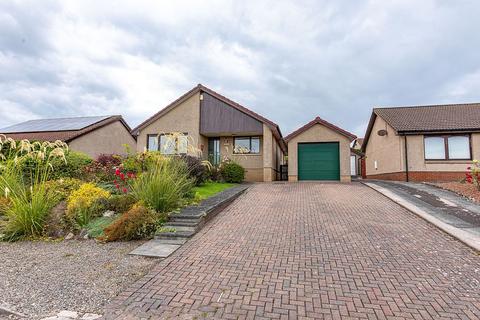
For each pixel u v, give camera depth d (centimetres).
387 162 1878
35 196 692
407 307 350
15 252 567
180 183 852
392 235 616
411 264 473
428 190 1149
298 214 812
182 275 447
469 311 340
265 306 358
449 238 592
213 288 405
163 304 364
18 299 378
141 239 636
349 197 1043
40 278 442
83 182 983
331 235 626
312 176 1722
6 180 731
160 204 746
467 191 1062
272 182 1644
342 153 1670
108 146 2300
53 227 684
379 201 959
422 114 1842
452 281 414
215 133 1838
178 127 1852
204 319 332
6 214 702
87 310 352
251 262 493
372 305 356
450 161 1580
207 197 984
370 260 492
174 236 629
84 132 2055
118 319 332
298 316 336
